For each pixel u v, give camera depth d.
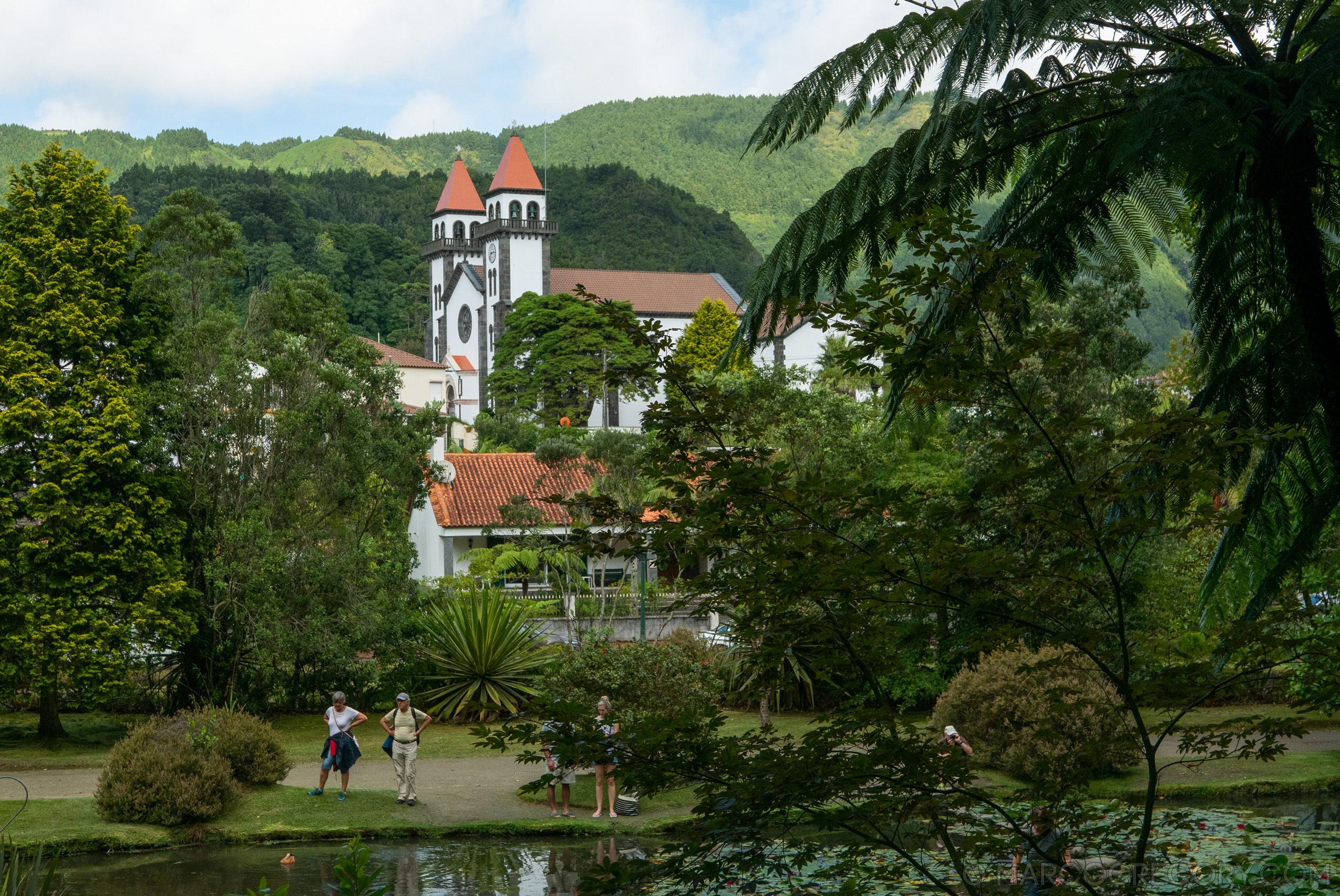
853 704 5.11
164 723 16.86
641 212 187.50
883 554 4.48
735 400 4.96
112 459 22.48
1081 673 13.04
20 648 21.45
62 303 23.08
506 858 14.00
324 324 26.08
